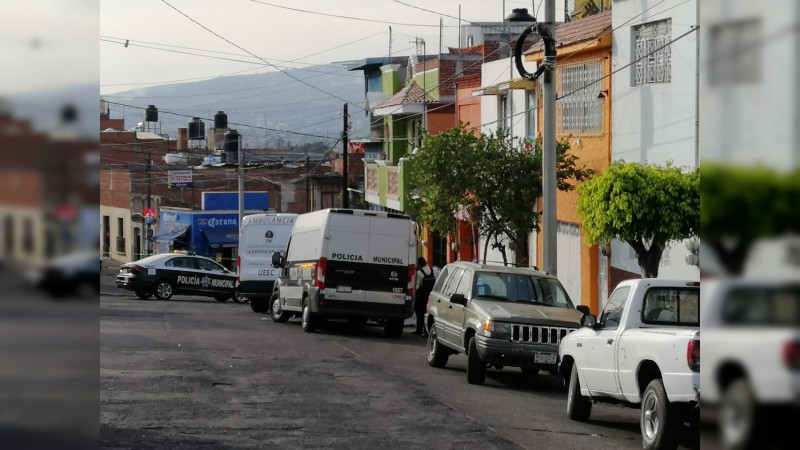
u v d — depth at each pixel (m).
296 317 40.91
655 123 28.27
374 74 72.69
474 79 48.91
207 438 13.53
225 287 51.78
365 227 32.09
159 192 88.06
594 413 18.14
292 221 43.09
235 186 87.69
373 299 32.03
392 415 16.06
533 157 33.38
